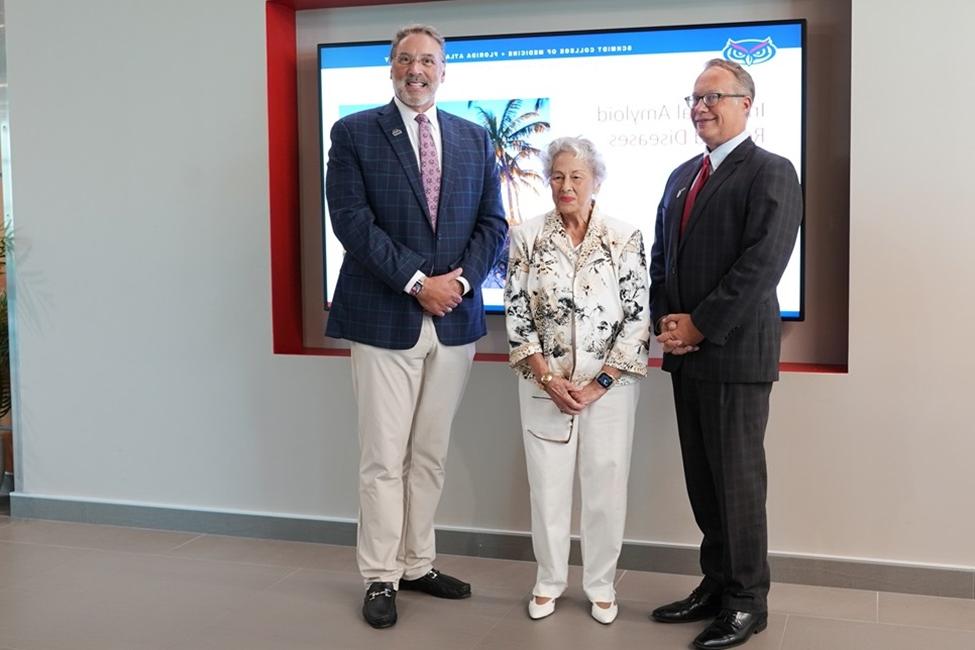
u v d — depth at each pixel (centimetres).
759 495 324
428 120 348
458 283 344
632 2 406
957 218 358
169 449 450
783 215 310
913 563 370
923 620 344
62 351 461
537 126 409
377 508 348
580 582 386
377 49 423
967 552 366
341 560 410
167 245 442
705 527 344
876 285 366
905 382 367
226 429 441
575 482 402
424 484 364
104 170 448
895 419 369
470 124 360
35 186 459
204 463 445
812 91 391
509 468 409
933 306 362
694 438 338
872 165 363
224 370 439
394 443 348
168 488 452
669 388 390
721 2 397
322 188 435
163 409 449
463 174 349
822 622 342
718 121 321
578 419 342
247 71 426
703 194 324
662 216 355
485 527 414
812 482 377
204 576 391
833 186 391
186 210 438
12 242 464
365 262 338
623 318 336
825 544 378
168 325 445
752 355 317
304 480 433
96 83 446
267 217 428
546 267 336
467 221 351
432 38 342
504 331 428
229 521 441
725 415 321
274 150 430
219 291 437
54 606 360
